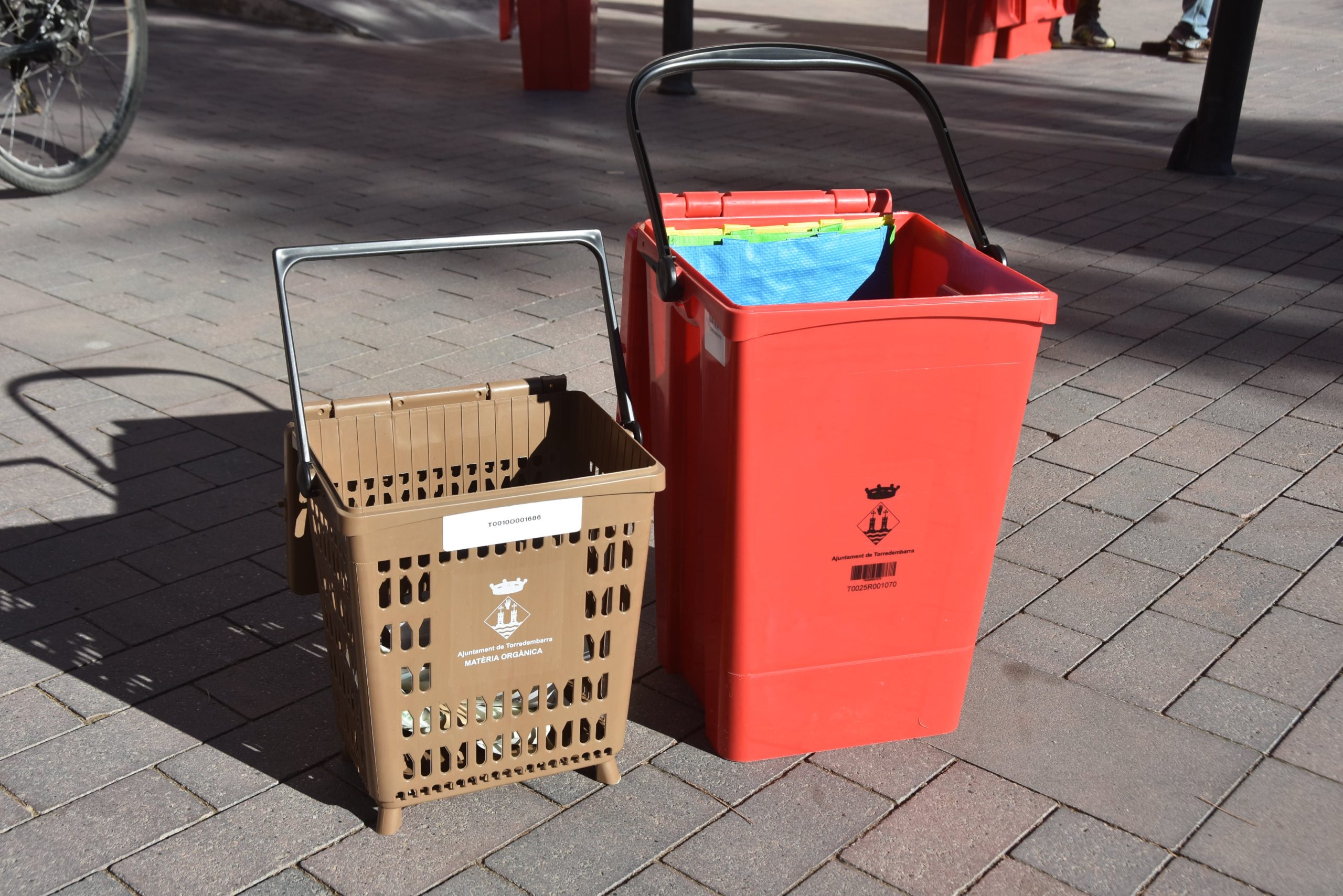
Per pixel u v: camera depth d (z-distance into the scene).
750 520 2.42
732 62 2.55
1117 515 3.78
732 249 2.83
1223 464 4.12
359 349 4.88
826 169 7.95
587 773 2.66
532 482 2.81
